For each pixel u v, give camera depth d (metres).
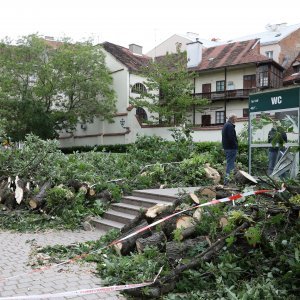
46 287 5.28
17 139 28.75
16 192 10.52
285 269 5.20
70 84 30.66
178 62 31.44
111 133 29.16
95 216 9.73
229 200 6.64
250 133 9.92
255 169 10.09
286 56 45.66
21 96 30.91
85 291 4.55
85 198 10.65
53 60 30.58
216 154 15.66
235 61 40.28
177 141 16.44
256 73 39.12
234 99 40.38
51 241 7.94
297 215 5.79
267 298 4.52
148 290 4.93
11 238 8.23
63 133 34.56
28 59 31.14
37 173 11.50
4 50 30.84
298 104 8.53
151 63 31.78
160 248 6.25
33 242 7.82
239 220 5.87
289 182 6.64
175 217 6.53
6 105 29.42
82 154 14.98
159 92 31.97
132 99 30.50
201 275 5.16
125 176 12.62
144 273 5.33
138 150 15.69
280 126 7.11
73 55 30.83
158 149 15.91
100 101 31.94
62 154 12.98
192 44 43.62
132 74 36.78
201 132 22.16
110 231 7.77
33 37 30.88
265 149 10.05
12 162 11.71
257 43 42.06
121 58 37.69
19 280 5.55
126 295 5.07
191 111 42.62
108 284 5.34
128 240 6.52
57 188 10.27
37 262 6.43
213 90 42.34
